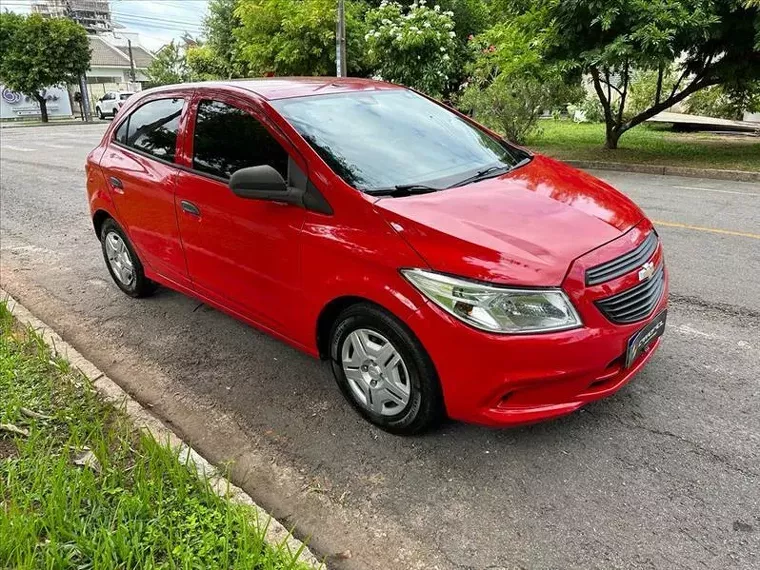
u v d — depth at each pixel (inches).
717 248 225.8
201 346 161.6
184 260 157.0
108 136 188.7
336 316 122.6
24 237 272.8
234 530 90.4
